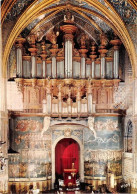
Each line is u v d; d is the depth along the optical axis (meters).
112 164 24.81
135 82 22.59
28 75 24.86
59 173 26.62
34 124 24.55
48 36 26.83
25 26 23.25
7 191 21.69
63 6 24.17
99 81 25.20
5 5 18.41
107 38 26.61
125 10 20.97
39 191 24.02
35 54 24.80
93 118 24.16
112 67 25.30
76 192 23.11
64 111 24.16
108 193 22.83
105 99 25.67
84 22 26.59
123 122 25.42
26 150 24.27
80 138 25.67
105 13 22.23
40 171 24.47
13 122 24.33
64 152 26.75
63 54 24.78
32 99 25.14
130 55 22.70
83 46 24.98
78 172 26.53
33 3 20.55
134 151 22.72
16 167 23.92
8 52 21.72
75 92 25.47
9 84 24.84
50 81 24.44
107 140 24.92
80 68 24.94
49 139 25.16
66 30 24.47
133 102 22.77
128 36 22.03
